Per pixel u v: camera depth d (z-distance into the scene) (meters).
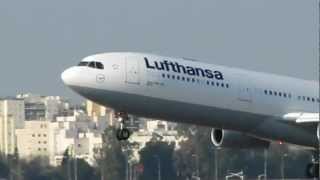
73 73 180.38
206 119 189.25
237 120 191.38
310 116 191.88
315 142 198.88
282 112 196.00
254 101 192.12
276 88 196.50
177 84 184.00
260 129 195.00
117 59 182.25
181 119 187.88
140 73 181.75
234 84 190.38
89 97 181.25
